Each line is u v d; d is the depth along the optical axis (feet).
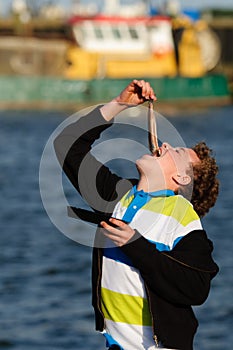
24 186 136.15
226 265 77.41
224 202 114.11
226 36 369.30
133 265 24.72
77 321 61.46
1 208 114.62
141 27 263.49
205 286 24.30
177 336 24.70
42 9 385.91
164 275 23.98
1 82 254.68
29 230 97.96
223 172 145.18
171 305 24.58
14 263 80.69
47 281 73.87
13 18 338.34
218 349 54.75
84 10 300.40
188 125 228.22
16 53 262.06
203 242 24.57
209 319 60.44
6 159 169.58
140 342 25.08
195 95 263.49
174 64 269.03
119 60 263.08
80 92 254.68
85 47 263.49
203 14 388.78
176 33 268.00
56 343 56.90
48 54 263.49
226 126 224.12
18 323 61.11
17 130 219.41
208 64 300.20
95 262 25.77
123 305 25.11
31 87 255.70
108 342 25.67
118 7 279.08
